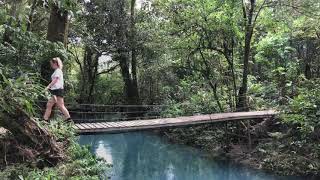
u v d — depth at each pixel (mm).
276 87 17719
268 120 14039
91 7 18844
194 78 19109
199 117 12414
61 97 8445
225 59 16609
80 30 18297
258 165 12383
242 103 15445
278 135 13008
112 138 17359
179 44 15750
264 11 15211
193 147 15617
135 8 20531
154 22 19375
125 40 19344
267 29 16766
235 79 16812
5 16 6867
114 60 21453
